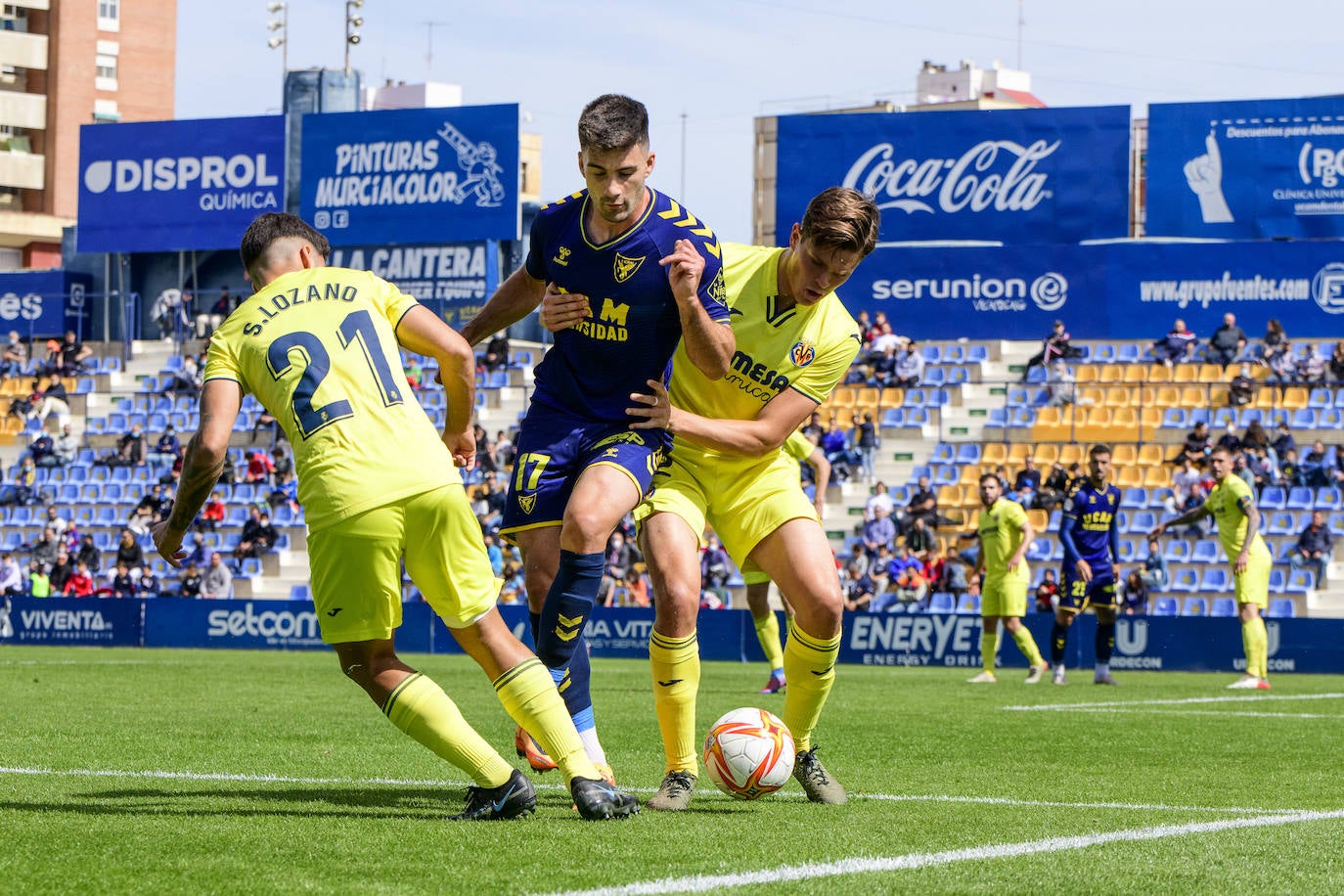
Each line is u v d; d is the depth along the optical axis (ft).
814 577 39.45
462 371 35.17
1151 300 194.90
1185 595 163.73
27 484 208.95
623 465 37.52
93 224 233.35
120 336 249.75
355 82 283.79
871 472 186.29
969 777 47.34
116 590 177.47
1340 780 47.37
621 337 38.04
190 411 220.84
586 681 39.60
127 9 458.50
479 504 173.88
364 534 32.89
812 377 40.96
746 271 41.14
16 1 445.37
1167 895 27.27
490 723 65.98
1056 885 27.94
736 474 40.57
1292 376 185.47
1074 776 47.91
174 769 46.55
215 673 107.65
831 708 79.41
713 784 41.75
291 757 50.19
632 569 165.68
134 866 28.60
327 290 34.76
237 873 27.99
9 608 169.68
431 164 217.15
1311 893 27.73
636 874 28.22
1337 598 159.84
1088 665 138.00
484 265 215.72
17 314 249.34
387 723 64.59
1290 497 168.96
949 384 197.36
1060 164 198.29
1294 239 191.93
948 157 200.95
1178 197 194.90
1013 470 184.55
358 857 29.66
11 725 62.75
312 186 221.87
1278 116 192.34
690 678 38.73
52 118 447.42
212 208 229.25
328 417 33.32
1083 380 196.03
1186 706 83.76
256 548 187.42
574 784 34.96
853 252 39.01
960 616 141.49
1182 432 185.98
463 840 31.65
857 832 33.94
